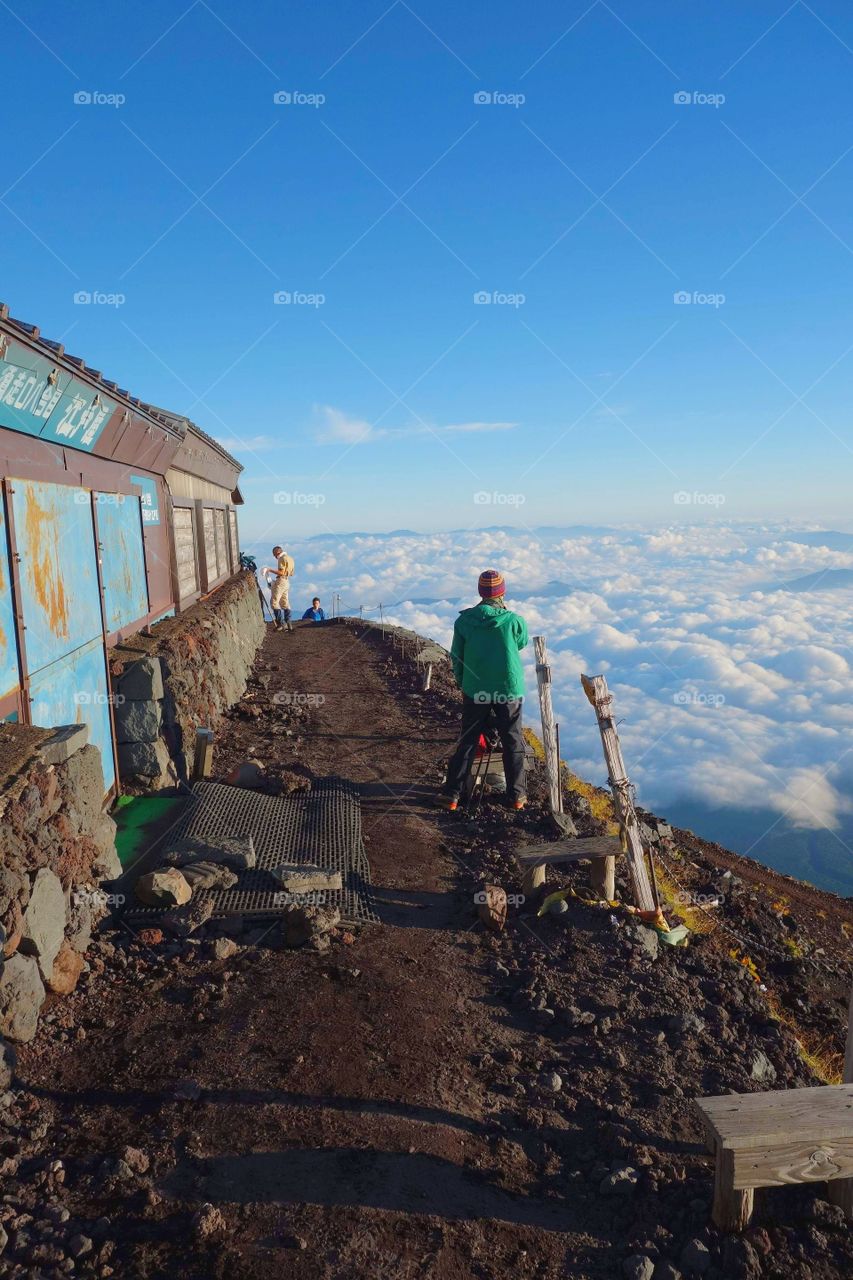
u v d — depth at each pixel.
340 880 5.69
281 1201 2.87
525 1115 3.51
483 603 7.86
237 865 5.76
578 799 8.47
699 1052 4.12
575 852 5.74
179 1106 3.37
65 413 6.30
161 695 7.66
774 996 5.62
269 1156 3.10
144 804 7.04
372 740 10.99
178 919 4.96
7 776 4.11
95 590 7.05
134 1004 4.19
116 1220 2.74
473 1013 4.39
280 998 4.31
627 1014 4.44
